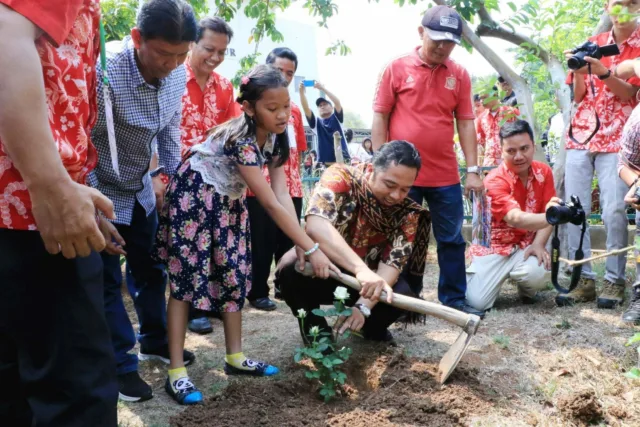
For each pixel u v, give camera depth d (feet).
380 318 10.74
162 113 8.90
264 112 8.71
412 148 9.59
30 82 4.25
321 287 10.30
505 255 13.39
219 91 13.16
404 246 10.31
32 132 4.26
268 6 20.16
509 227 13.47
